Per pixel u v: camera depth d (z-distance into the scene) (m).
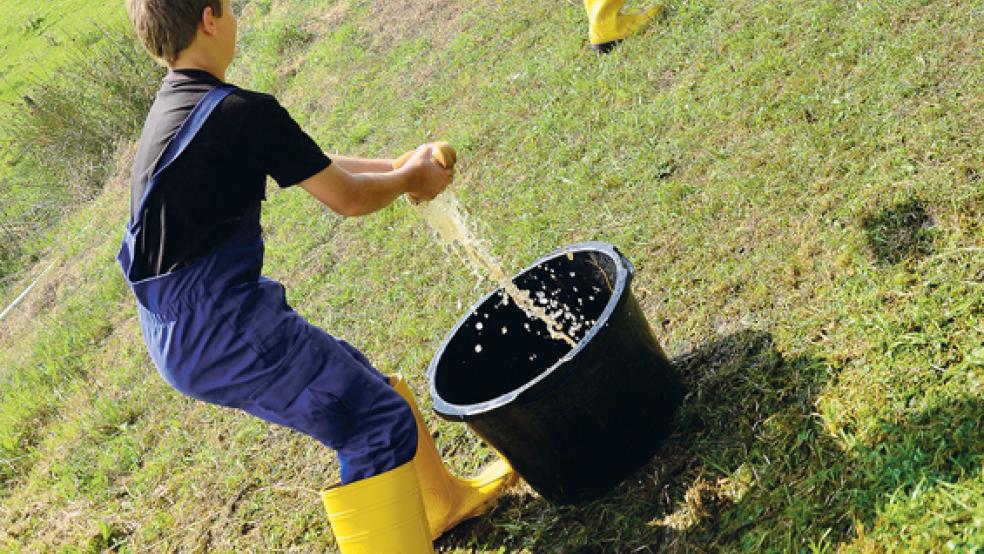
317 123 8.70
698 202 4.50
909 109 4.09
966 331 3.05
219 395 3.05
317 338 3.09
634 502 3.35
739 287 3.90
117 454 5.77
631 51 6.02
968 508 2.54
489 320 3.77
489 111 6.61
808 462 3.04
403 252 5.93
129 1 2.95
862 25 4.74
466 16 8.38
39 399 7.30
